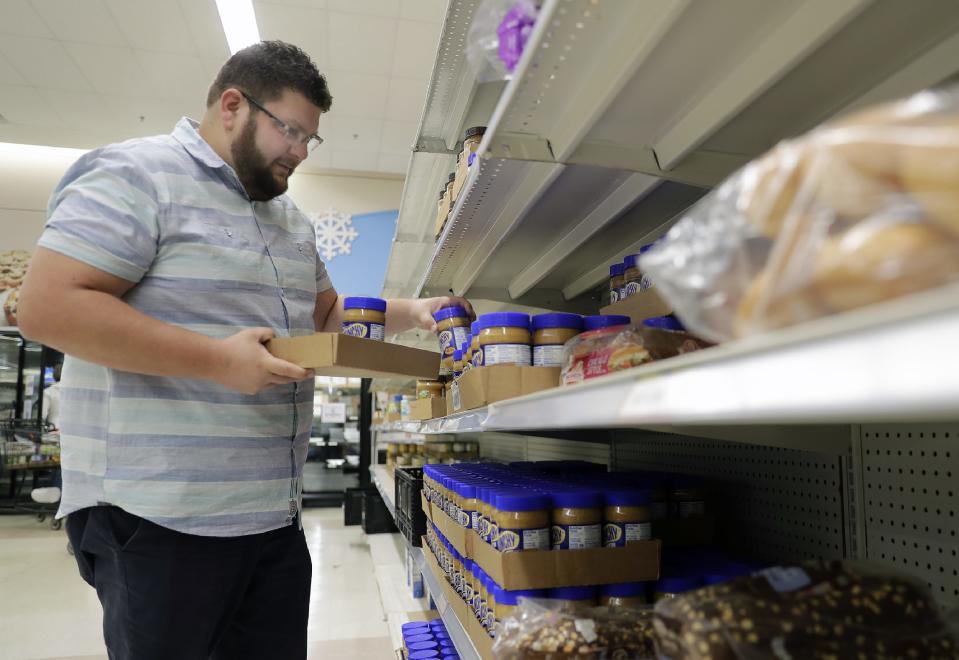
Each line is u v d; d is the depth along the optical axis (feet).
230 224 4.81
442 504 6.55
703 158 3.85
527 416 3.02
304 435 5.19
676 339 3.34
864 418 1.24
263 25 15.58
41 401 24.57
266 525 4.70
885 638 2.10
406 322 6.83
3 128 21.81
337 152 23.88
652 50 2.89
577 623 3.12
